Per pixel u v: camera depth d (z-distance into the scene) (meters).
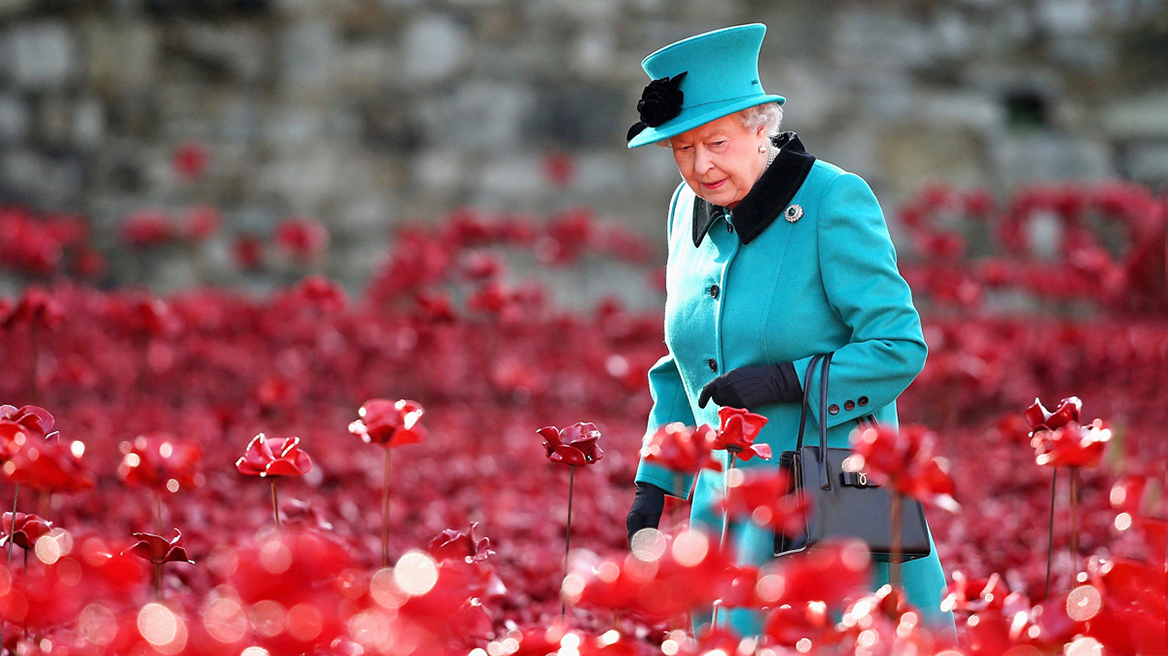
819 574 4.93
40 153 37.78
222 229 38.22
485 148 39.47
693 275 8.98
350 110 39.28
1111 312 29.31
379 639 5.07
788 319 8.38
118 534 14.08
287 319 27.48
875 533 7.71
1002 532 15.12
